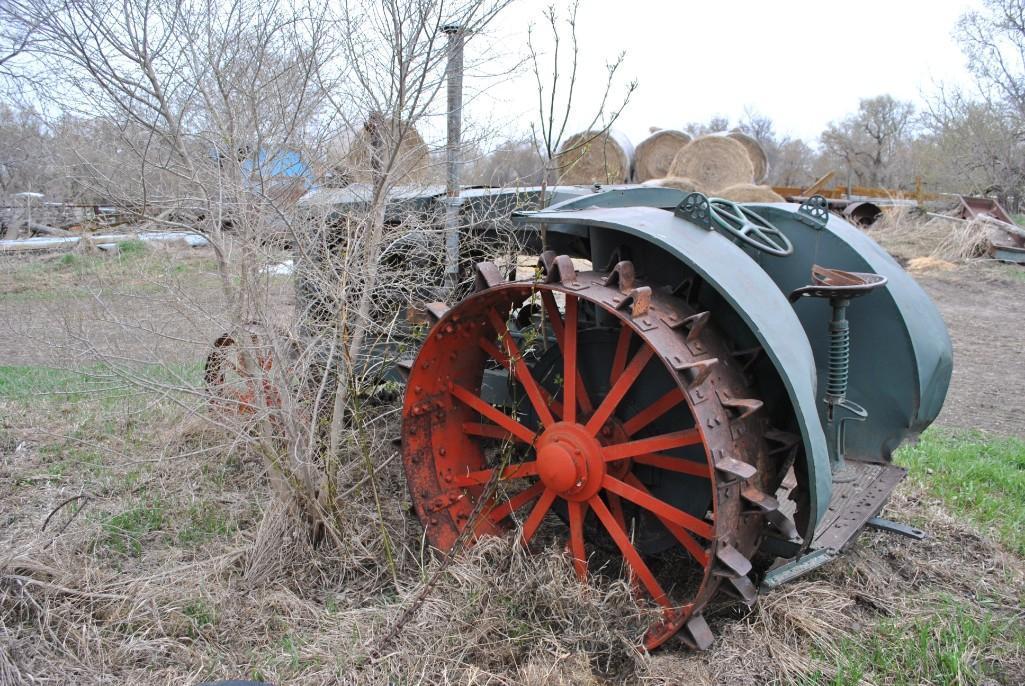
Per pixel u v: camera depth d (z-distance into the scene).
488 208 4.18
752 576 3.25
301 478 3.41
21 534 3.69
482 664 2.80
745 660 2.88
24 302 4.91
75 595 3.11
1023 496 4.61
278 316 3.54
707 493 3.16
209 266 3.59
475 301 3.16
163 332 3.40
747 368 2.94
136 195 3.08
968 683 2.85
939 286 14.26
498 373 3.95
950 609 3.30
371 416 4.51
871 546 3.88
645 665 2.74
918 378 3.44
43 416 5.31
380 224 3.47
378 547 3.59
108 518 3.85
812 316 3.53
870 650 3.00
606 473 3.07
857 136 43.62
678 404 3.19
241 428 3.36
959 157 25.72
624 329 3.20
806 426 2.57
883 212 19.06
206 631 2.99
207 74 3.18
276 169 3.35
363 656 2.84
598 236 3.32
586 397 3.39
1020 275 14.65
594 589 3.00
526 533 3.33
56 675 2.71
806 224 3.54
